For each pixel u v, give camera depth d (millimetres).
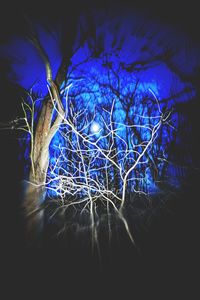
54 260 1659
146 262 1619
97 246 1835
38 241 1913
